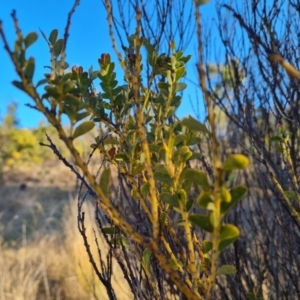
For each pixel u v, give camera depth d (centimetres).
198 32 53
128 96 88
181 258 88
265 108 160
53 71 70
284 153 111
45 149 1069
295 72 60
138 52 68
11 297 287
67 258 346
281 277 178
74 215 409
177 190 70
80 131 55
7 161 975
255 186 183
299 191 113
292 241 138
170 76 85
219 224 53
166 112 84
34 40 54
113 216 56
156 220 62
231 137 190
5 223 509
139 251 97
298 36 135
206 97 52
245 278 147
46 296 304
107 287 92
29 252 381
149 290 92
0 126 1014
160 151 72
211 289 59
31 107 57
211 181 135
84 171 55
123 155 84
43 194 657
